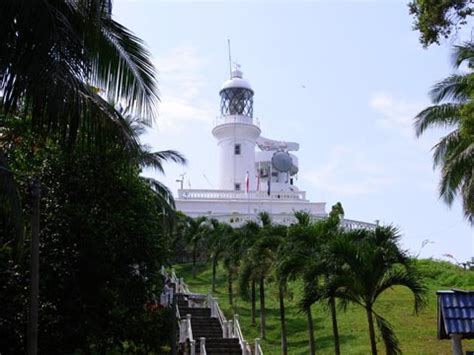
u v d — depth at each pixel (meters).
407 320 29.69
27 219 16.17
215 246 40.44
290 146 76.69
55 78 10.81
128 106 14.31
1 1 10.75
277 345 28.70
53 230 16.48
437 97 24.20
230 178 68.31
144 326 17.92
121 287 17.48
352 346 26.19
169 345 23.67
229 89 70.50
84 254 16.59
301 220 24.77
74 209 16.67
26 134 16.50
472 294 14.12
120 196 17.73
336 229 22.34
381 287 17.34
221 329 29.91
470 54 21.14
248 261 28.64
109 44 14.07
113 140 14.49
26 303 15.72
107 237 16.72
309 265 18.91
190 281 43.94
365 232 19.42
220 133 69.88
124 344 22.52
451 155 23.92
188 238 47.50
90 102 13.59
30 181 13.77
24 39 11.02
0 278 15.81
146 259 17.67
